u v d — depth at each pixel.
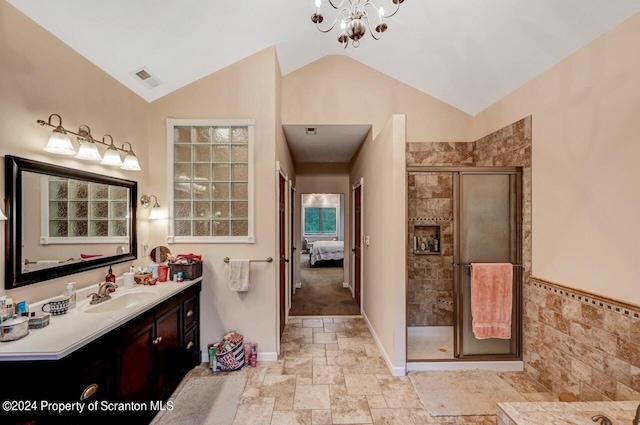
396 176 2.40
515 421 1.34
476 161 3.25
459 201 2.56
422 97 3.28
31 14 1.53
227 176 2.70
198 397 2.11
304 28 2.59
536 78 2.29
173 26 2.02
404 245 2.40
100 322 1.46
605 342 1.73
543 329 2.25
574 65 1.93
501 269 2.50
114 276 2.06
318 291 5.17
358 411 1.97
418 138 3.29
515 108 2.57
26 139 1.52
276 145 2.80
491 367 2.50
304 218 10.62
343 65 3.24
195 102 2.68
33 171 1.54
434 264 3.29
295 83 3.21
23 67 1.50
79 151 1.77
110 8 1.72
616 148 1.66
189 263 2.45
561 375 2.07
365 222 3.70
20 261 1.47
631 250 1.58
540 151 2.27
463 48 2.42
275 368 2.52
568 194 2.00
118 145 2.24
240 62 2.68
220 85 2.68
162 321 2.02
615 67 1.66
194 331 2.54
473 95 2.96
